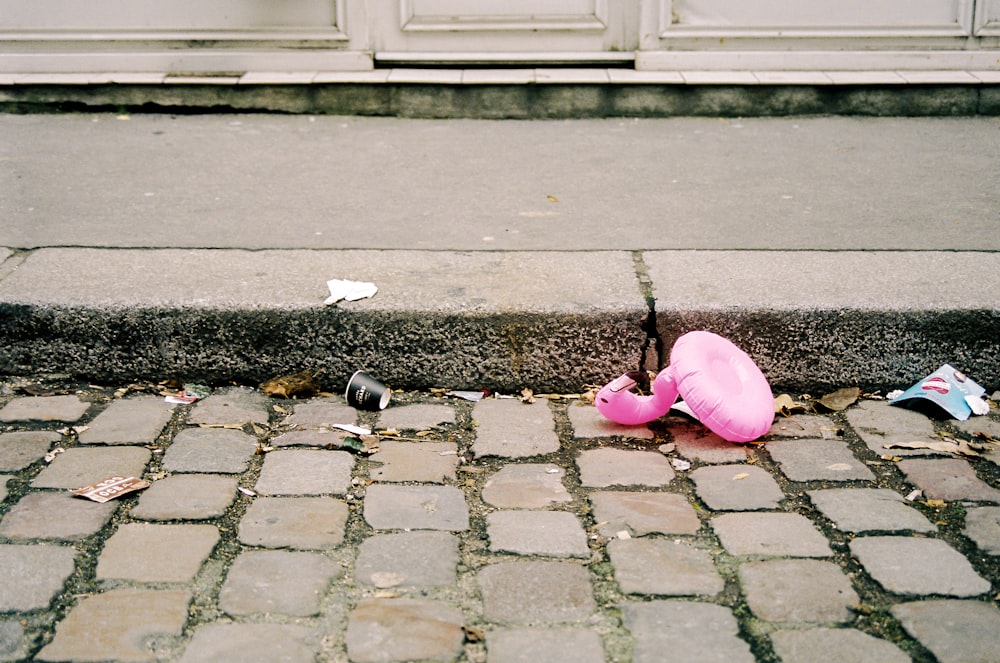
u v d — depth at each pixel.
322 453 2.94
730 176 4.80
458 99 5.96
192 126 5.72
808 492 2.76
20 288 3.37
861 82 5.89
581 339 3.30
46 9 5.96
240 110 6.01
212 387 3.37
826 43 6.02
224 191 4.52
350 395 3.23
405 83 5.93
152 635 2.14
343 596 2.29
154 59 6.02
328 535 2.53
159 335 3.31
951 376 3.27
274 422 3.14
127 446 2.96
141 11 5.97
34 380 3.37
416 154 5.20
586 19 6.02
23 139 5.38
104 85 5.94
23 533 2.50
